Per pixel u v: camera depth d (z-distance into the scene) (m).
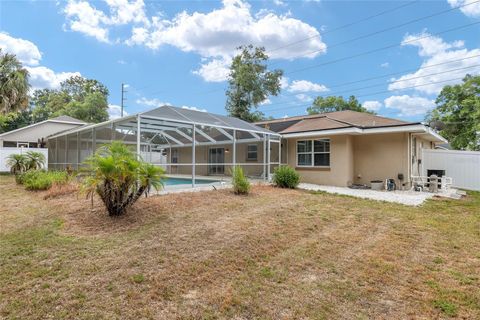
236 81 31.84
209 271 3.72
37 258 3.83
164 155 21.64
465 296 3.24
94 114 39.00
